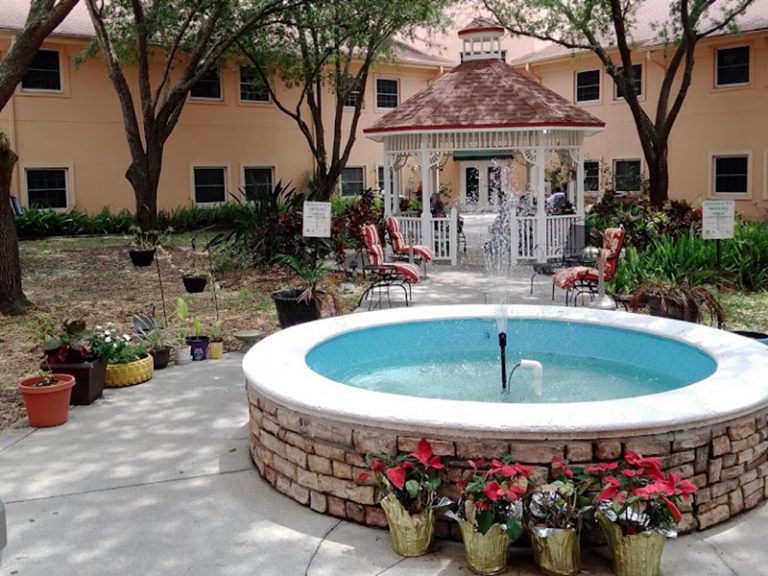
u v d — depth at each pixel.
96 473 5.23
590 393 6.14
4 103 10.55
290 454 4.76
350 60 22.33
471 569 3.86
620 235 10.76
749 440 4.43
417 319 7.72
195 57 18.25
